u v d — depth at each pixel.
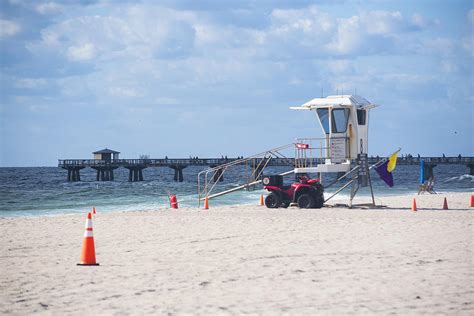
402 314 15.04
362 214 45.75
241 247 27.94
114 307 16.14
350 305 16.00
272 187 52.59
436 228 35.22
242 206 57.69
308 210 50.03
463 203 59.72
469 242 28.64
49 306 16.41
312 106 54.69
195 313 15.33
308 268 21.80
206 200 56.06
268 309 15.66
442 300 16.50
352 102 54.03
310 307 15.83
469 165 181.00
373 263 22.64
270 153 57.34
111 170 194.25
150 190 128.25
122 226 38.84
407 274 20.33
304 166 55.59
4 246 29.56
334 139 54.38
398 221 39.62
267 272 21.09
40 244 30.38
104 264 23.36
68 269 22.25
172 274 20.95
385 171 53.62
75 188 143.62
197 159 183.00
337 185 142.00
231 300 16.77
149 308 15.95
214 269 21.89
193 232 34.78
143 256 25.41
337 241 29.53
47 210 71.88
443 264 22.30
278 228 36.09
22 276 20.86
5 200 94.75
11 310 15.98
